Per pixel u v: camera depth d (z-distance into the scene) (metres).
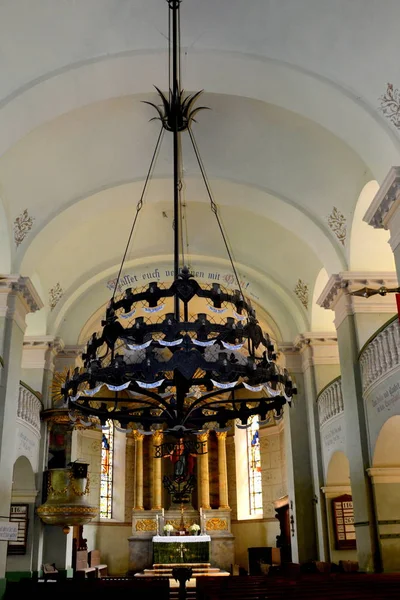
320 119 10.68
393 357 10.89
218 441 25.22
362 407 12.66
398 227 9.93
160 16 9.53
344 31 9.45
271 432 23.80
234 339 8.38
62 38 9.64
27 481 15.23
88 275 17.50
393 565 11.52
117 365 8.38
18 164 12.12
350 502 15.98
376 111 9.84
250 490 24.53
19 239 12.80
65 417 15.82
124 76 10.30
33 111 10.27
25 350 16.72
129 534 23.67
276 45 9.86
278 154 12.82
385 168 10.20
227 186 13.60
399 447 11.93
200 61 10.09
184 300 8.44
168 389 11.16
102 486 23.55
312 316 17.28
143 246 17.33
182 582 9.80
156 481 24.17
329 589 7.45
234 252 17.39
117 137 12.54
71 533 16.73
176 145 8.83
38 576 14.81
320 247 13.80
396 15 8.99
